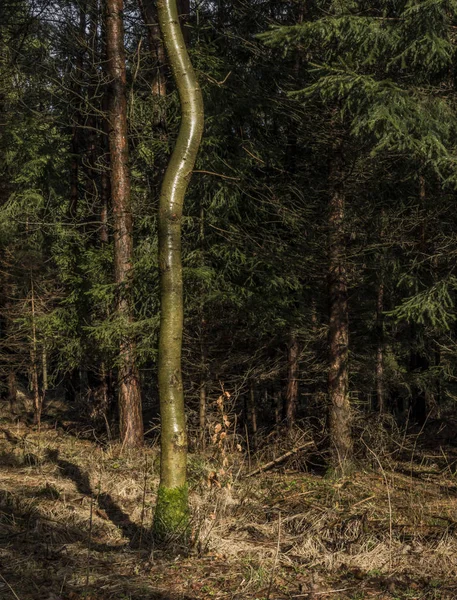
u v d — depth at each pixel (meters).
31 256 15.30
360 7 9.04
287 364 13.88
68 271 15.02
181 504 6.32
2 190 16.47
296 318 12.73
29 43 16.23
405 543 6.59
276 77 11.71
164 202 6.20
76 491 8.75
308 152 11.90
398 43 7.89
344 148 10.25
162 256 6.20
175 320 6.21
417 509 8.30
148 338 12.11
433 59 8.25
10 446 12.12
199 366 12.19
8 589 5.09
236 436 11.66
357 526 6.97
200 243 12.40
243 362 13.05
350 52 8.22
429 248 10.57
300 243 10.75
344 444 10.76
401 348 15.56
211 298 11.61
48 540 6.41
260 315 12.16
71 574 5.48
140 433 12.32
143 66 13.69
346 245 10.87
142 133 12.91
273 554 6.12
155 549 6.18
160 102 12.61
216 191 11.65
